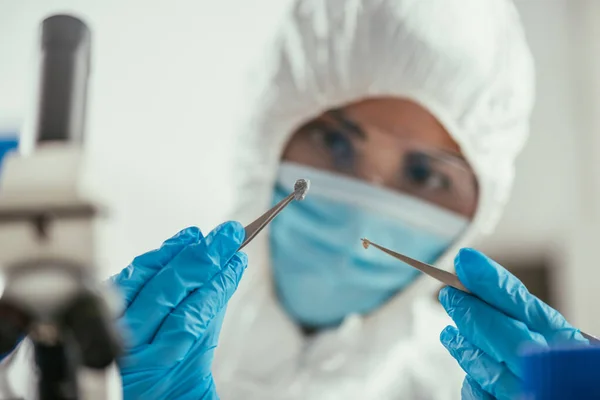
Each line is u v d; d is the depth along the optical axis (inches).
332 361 46.5
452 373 48.8
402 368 47.6
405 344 47.9
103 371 13.2
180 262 26.3
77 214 12.0
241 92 62.2
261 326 48.1
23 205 12.0
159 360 25.5
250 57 66.6
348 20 45.5
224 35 66.4
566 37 75.7
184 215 65.2
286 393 45.4
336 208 46.0
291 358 47.5
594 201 75.0
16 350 17.0
